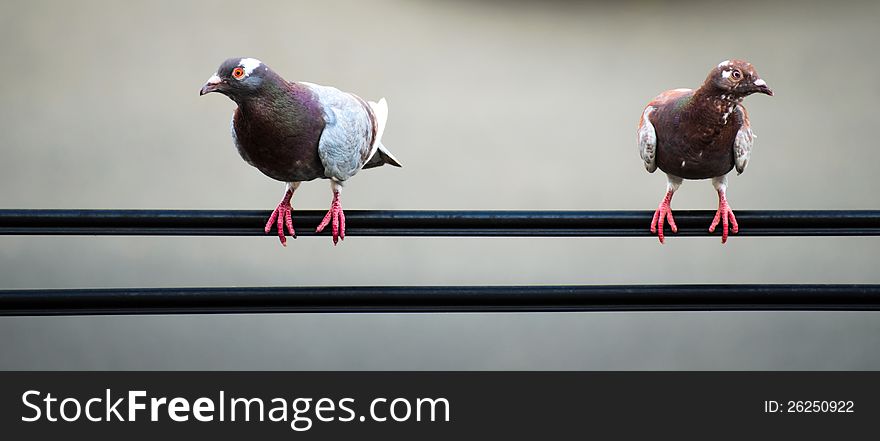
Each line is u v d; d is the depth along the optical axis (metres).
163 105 16.56
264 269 14.30
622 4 18.56
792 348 13.20
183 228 5.38
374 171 15.77
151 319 13.80
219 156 15.95
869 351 13.16
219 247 14.36
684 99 5.80
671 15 18.39
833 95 16.69
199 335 13.43
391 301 5.18
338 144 5.49
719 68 5.57
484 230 5.43
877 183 15.48
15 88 16.59
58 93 16.59
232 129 5.65
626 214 5.55
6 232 5.18
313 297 5.14
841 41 17.52
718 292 5.20
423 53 17.38
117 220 5.27
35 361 13.05
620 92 17.14
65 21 17.38
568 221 5.44
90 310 5.06
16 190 15.34
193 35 17.31
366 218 5.56
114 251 14.35
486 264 14.70
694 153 5.79
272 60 17.09
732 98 5.59
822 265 14.34
